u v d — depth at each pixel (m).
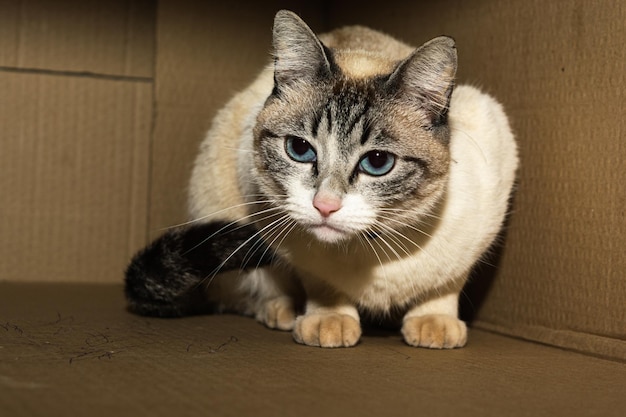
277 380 0.47
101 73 0.81
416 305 0.60
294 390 0.45
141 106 0.82
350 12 0.85
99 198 0.82
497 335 0.65
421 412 0.42
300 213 0.53
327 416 0.41
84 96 0.81
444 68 0.53
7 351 0.51
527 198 0.64
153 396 0.43
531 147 0.64
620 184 0.57
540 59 0.63
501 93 0.66
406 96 0.54
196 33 0.81
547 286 0.62
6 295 0.72
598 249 0.58
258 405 0.42
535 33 0.63
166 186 0.81
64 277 0.81
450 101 0.57
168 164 0.81
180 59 0.81
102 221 0.82
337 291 0.59
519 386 0.48
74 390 0.43
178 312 0.67
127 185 0.82
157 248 0.64
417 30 0.75
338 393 0.45
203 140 0.74
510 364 0.54
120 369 0.48
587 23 0.59
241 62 0.83
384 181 0.53
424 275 0.57
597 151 0.58
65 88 0.81
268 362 0.51
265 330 0.63
